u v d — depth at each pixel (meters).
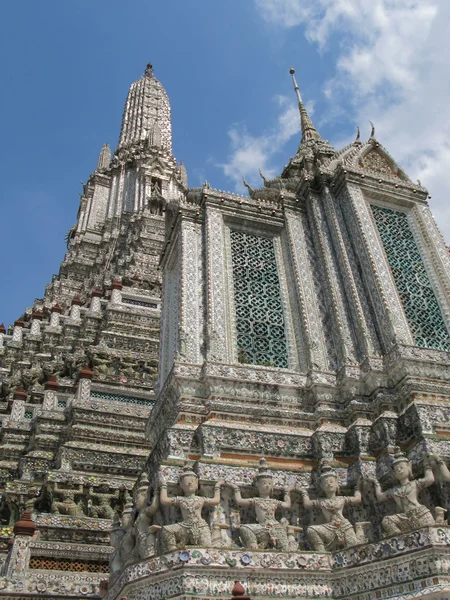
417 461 12.96
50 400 25.62
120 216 51.62
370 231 18.66
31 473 21.16
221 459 13.22
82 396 24.81
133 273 37.19
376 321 16.67
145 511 11.80
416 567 10.17
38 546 15.84
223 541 11.62
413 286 18.14
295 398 15.30
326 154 22.67
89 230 52.56
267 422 14.59
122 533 13.34
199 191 20.27
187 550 10.49
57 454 21.11
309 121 26.19
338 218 19.48
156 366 27.83
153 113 70.00
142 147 60.38
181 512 11.59
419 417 13.46
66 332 33.88
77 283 44.56
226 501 12.46
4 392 30.52
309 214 20.38
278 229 20.11
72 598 14.45
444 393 14.56
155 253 41.56
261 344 16.88
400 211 20.42
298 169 23.88
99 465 20.33
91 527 17.38
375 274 17.27
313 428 14.82
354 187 19.97
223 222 19.44
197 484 12.12
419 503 12.04
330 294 17.64
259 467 12.63
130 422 22.89
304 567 11.00
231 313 17.16
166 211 21.52
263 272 18.73
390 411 14.38
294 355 16.88
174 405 15.09
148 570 10.51
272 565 10.81
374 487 12.97
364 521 12.66
